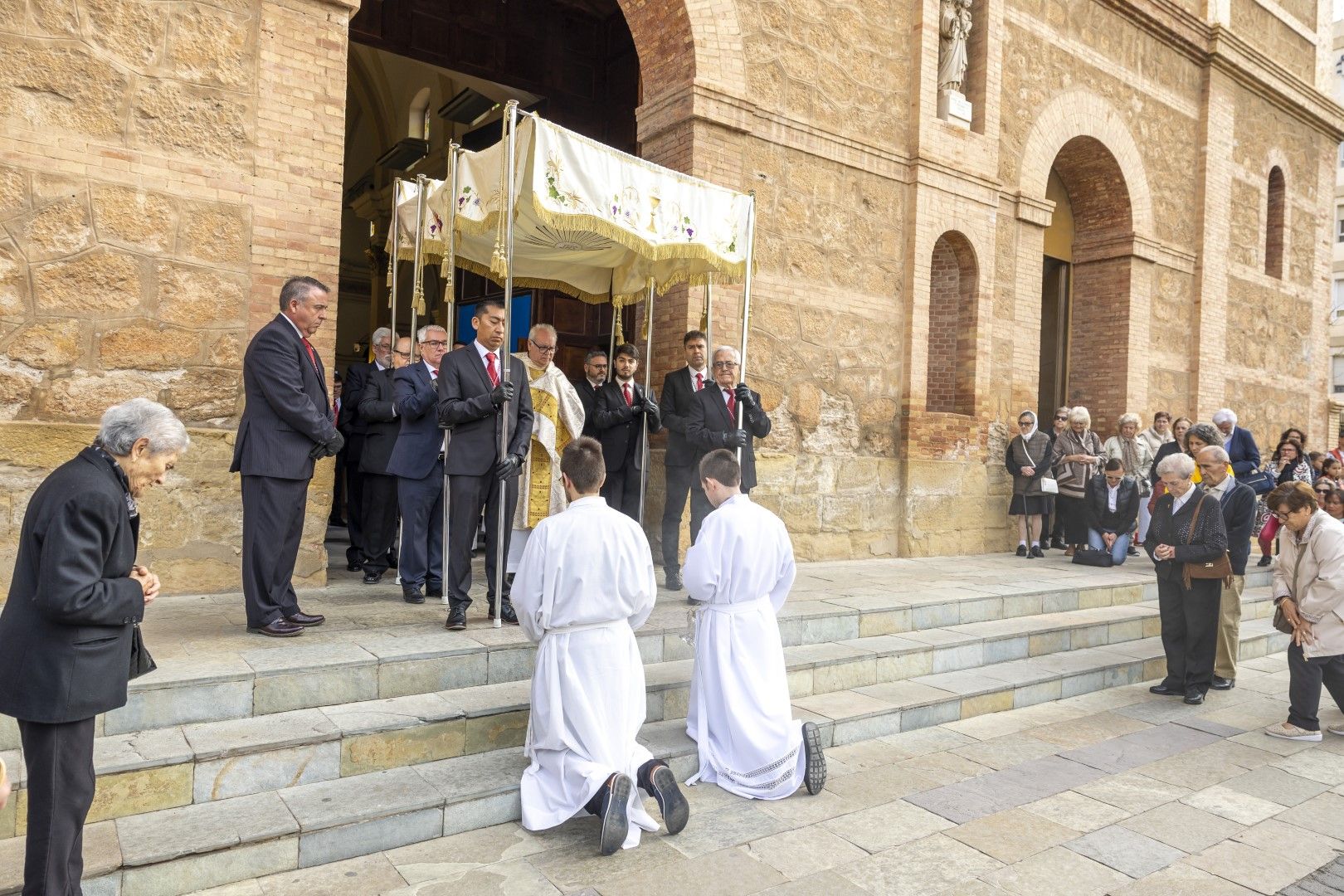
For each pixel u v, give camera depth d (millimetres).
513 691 4430
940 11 9625
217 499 5652
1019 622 7090
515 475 5098
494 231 6461
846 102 8922
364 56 13961
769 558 4320
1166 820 4160
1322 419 16203
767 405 8320
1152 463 10797
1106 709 5996
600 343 10062
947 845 3779
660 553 8062
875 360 9211
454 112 11641
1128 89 12211
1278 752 5234
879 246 9203
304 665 4055
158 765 3348
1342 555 5266
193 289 5602
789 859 3568
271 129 5855
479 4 9891
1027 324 10867
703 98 7711
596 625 3740
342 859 3361
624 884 3297
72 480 2574
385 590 6191
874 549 9211
